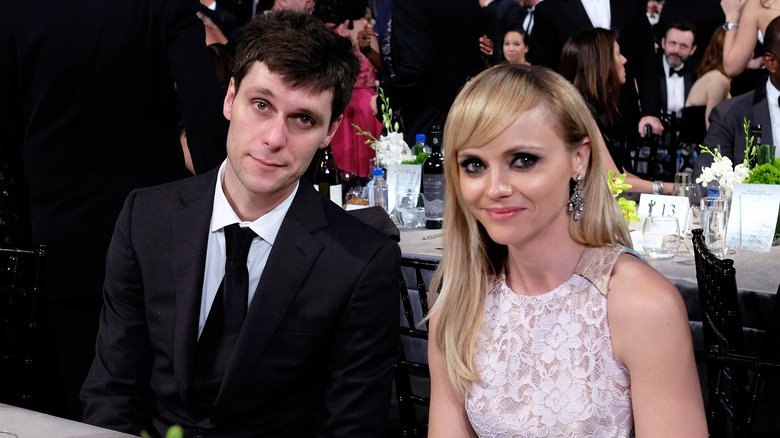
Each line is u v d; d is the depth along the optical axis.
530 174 1.19
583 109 1.21
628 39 4.65
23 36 2.05
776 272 2.21
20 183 2.45
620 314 1.21
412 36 4.75
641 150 4.87
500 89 1.18
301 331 1.46
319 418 1.51
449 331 1.35
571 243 1.29
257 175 1.40
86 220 2.13
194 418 1.47
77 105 2.09
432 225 2.96
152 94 2.18
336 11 4.70
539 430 1.26
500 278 1.34
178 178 2.28
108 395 1.53
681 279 2.13
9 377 2.71
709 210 2.56
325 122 1.42
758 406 1.90
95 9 2.07
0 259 2.59
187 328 1.45
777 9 4.32
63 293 2.13
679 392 1.19
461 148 1.21
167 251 1.50
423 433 2.08
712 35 4.53
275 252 1.46
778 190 2.51
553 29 4.80
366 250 1.49
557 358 1.26
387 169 3.16
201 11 4.38
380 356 1.50
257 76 1.36
